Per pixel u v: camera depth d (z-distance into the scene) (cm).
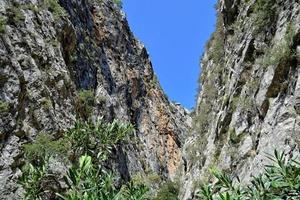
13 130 2383
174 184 3928
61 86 3080
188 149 3653
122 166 4078
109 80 5031
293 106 1877
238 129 2358
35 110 2639
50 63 3066
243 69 2539
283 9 2258
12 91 2494
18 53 2733
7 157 2259
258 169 1888
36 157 2347
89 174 1116
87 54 4488
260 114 2164
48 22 3334
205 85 3734
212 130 2997
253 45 2497
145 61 6588
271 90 2089
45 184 2108
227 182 1059
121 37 5953
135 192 1188
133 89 5734
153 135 5712
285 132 1836
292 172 952
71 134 1731
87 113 3697
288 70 2011
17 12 2945
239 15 2952
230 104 2577
